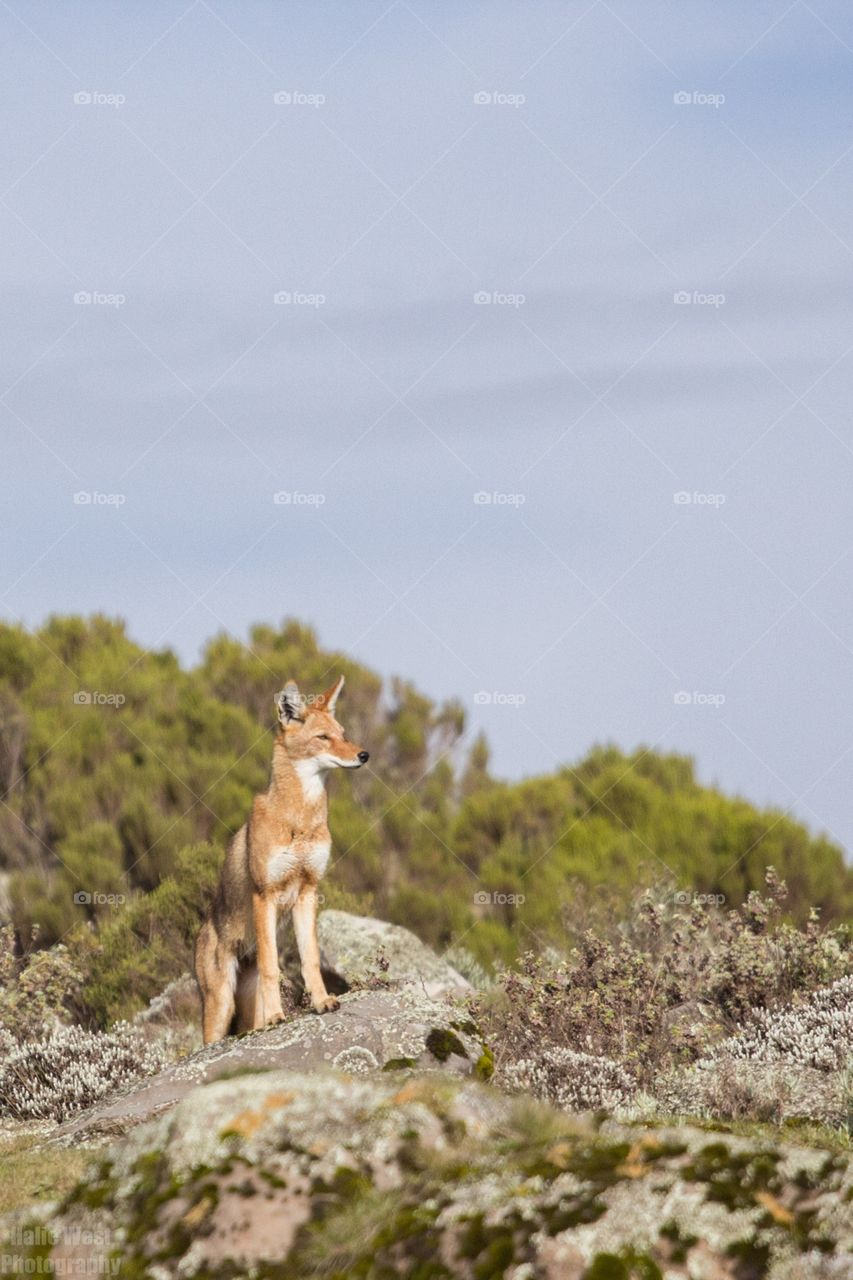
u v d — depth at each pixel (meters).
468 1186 19.08
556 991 39.53
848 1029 34.84
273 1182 19.80
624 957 41.12
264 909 35.75
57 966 51.31
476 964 56.16
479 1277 17.45
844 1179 17.88
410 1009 34.66
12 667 78.75
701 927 45.62
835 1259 16.80
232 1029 37.84
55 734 72.62
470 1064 33.41
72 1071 37.09
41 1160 28.42
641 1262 17.16
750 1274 16.92
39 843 68.38
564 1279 17.17
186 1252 19.02
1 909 64.38
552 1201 18.31
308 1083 21.56
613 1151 19.25
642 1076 35.28
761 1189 18.00
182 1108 21.38
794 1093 32.00
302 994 42.38
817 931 42.38
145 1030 48.12
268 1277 18.33
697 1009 40.22
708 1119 30.77
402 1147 20.39
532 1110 22.59
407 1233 18.39
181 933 53.97
